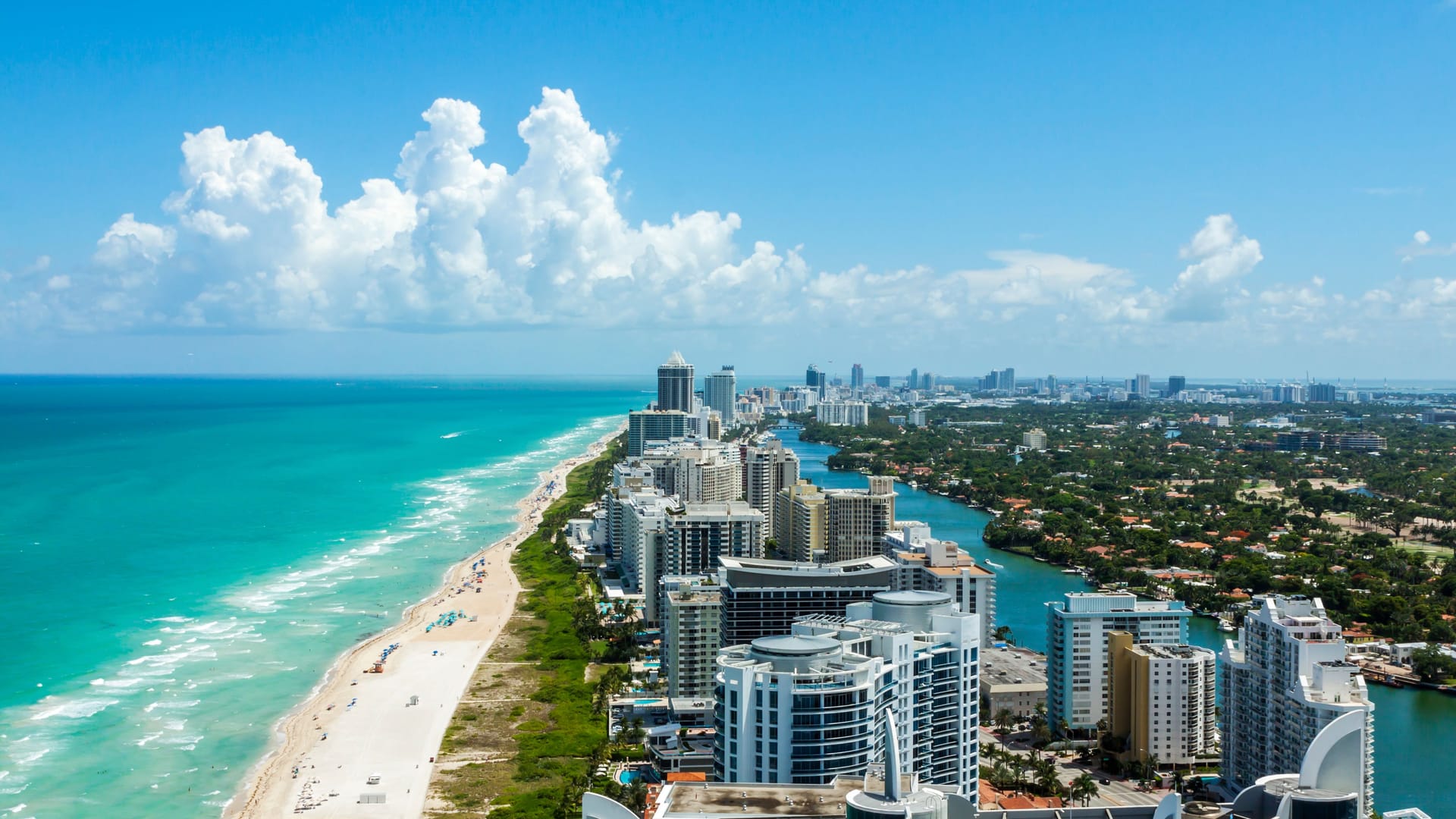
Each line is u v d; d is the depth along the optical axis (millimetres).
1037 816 172500
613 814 151875
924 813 144125
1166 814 166250
